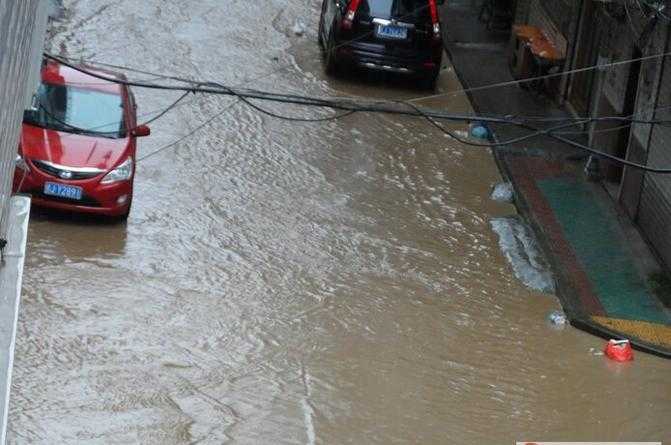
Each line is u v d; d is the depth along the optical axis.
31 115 20.69
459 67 33.72
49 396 15.41
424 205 24.12
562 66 31.11
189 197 22.36
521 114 30.27
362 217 22.94
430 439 15.88
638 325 19.89
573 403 17.36
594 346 19.14
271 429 15.52
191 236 20.75
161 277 19.09
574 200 25.05
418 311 19.47
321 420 15.91
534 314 20.06
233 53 31.86
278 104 28.45
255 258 20.36
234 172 24.03
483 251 22.31
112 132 20.88
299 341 17.88
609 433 16.66
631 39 25.42
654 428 16.91
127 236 20.31
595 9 29.06
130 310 17.88
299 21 35.56
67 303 17.73
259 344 17.59
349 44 30.56
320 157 25.66
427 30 30.73
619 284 21.41
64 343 16.67
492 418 16.62
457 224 23.42
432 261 21.52
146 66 29.53
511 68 33.69
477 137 28.27
